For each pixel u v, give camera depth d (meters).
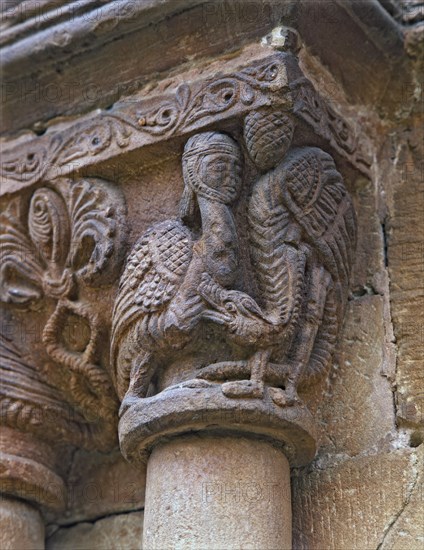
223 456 3.34
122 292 3.48
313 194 3.51
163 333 3.35
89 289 3.71
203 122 3.51
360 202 3.89
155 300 3.37
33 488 3.87
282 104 3.42
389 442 3.54
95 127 3.78
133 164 3.68
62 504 4.01
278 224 3.43
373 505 3.46
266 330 3.31
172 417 3.28
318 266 3.53
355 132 3.88
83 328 3.76
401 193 3.92
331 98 3.79
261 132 3.42
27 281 3.87
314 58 3.72
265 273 3.41
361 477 3.52
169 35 3.72
